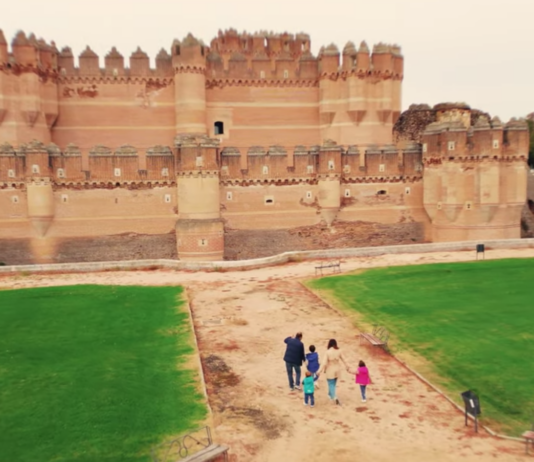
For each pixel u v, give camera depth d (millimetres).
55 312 28969
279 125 57375
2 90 49656
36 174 45562
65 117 54125
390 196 52562
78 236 47281
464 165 49531
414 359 21672
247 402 18188
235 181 49562
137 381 19625
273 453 15039
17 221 46031
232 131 56719
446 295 30984
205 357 22375
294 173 50562
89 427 16234
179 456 14711
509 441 15461
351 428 16344
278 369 21031
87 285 35469
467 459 14539
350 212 51906
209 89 56125
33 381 19625
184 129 54438
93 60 54219
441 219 51375
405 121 61125
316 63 57594
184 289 34219
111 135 54750
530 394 18234
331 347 18203
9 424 16438
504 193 49875
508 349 22250
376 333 24547
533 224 61812
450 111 57469
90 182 47250
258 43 70500
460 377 19766
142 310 29328
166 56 55344
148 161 47938
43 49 52219
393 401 18094
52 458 14617
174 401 18062
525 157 49844
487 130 48719
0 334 25297
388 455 14820
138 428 16250
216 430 16266
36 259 46469
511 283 33281
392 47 56594
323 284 34688
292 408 17719
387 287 33281
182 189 47062
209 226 46656
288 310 29062
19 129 50750
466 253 44438
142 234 48156
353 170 51812
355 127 56062
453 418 16875
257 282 35938
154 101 55375
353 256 44469
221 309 29516
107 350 23062
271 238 50406
